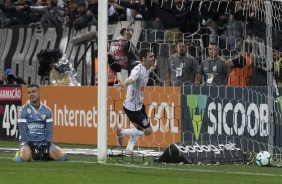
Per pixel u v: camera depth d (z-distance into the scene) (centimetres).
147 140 4869
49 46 5953
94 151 4688
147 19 5156
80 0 5975
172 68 4900
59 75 5738
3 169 3331
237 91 4609
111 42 4916
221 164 3819
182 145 3822
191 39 4900
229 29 4969
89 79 5578
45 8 6406
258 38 4694
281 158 4291
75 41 5716
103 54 3628
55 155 3816
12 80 5897
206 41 5000
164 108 4809
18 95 5600
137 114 4450
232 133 4591
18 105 5606
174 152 3781
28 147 3791
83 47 5681
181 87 4728
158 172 3256
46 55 5788
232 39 4991
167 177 3042
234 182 2881
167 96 4791
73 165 3550
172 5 5034
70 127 5362
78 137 5312
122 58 4906
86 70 5609
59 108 5434
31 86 3834
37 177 2972
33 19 6469
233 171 3416
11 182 2789
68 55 5778
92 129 5216
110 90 4903
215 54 4775
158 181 2878
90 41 5647
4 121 5731
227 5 4956
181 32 4862
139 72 4391
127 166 3538
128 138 4825
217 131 4625
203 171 3356
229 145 3975
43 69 5831
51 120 3869
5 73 5944
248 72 4659
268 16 4297
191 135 4688
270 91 4259
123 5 5209
